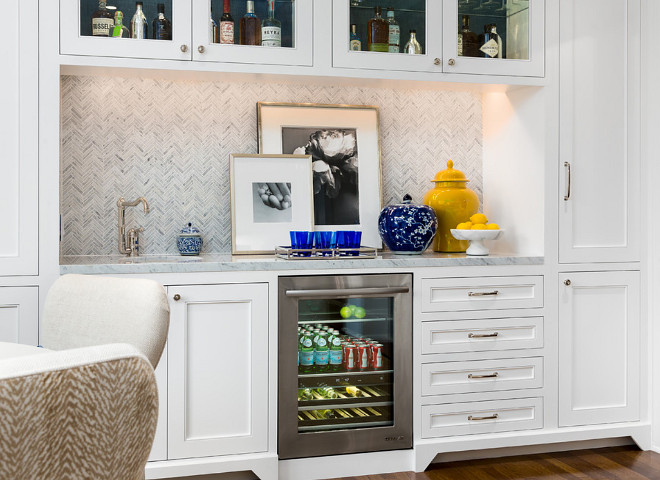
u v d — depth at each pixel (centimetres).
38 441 65
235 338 278
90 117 319
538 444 321
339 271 287
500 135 353
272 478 280
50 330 173
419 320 298
